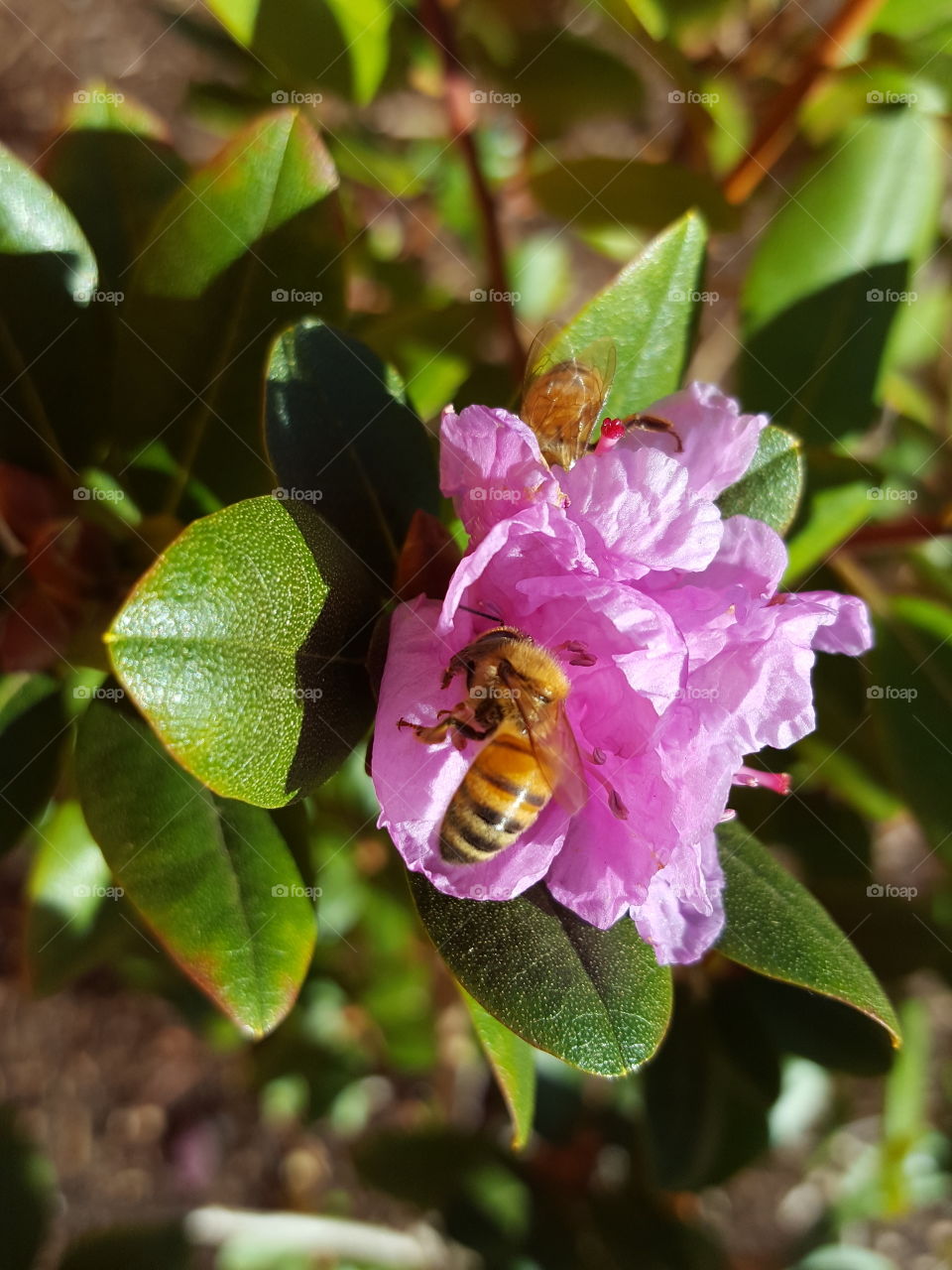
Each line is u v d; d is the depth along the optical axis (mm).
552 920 60
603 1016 57
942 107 95
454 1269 130
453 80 97
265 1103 156
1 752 77
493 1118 133
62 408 74
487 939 59
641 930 59
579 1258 118
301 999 131
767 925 65
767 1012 93
